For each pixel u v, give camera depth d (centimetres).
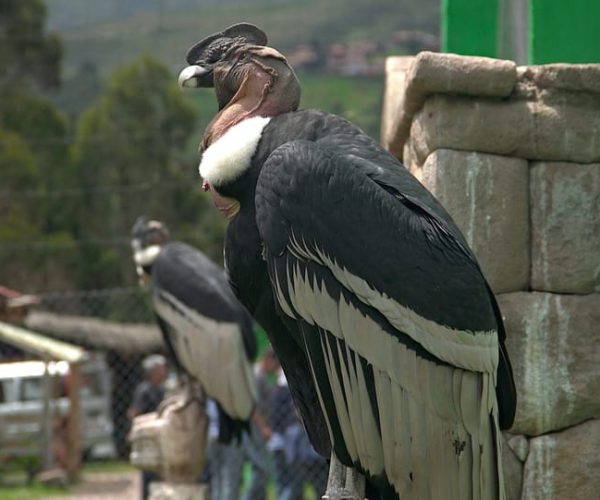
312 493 2014
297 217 635
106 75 4697
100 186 3491
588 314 843
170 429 1551
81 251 3366
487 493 648
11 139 3422
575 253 846
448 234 641
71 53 5562
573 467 836
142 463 1568
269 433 1864
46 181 3541
